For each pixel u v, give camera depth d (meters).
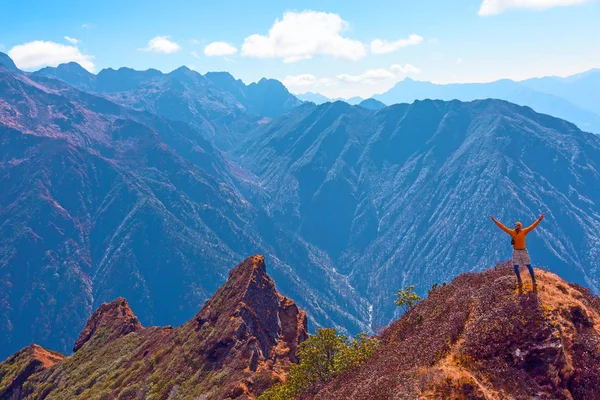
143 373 66.31
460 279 34.25
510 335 22.77
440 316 29.53
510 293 25.33
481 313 24.73
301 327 69.06
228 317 62.25
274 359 59.09
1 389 101.88
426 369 22.20
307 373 38.22
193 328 69.00
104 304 113.88
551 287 25.45
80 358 93.94
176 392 54.88
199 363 58.69
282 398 37.81
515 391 20.73
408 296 41.91
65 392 78.50
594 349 22.19
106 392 66.38
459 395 19.97
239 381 49.94
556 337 22.08
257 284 68.81
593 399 20.86
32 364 104.19
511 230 25.92
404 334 33.16
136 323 104.50
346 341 39.09
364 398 23.56
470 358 22.34
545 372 21.39
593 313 24.80
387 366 26.83
